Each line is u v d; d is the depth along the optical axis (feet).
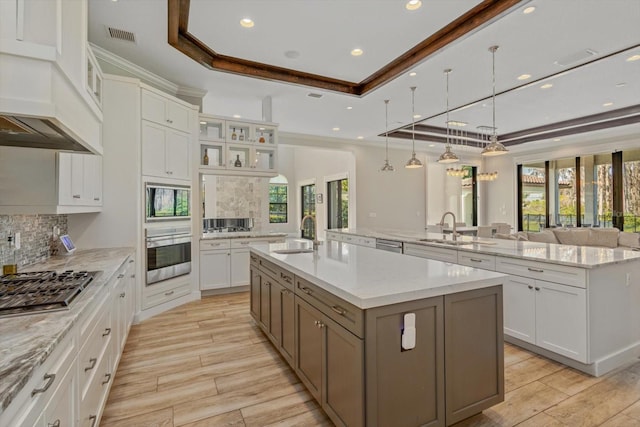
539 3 8.86
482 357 6.23
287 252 9.95
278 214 38.40
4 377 2.76
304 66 13.51
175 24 10.07
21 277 6.38
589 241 19.43
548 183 28.02
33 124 4.65
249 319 12.42
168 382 7.86
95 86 9.09
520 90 15.57
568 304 8.25
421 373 5.53
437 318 5.69
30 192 7.43
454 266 7.53
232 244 16.19
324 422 6.41
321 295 6.30
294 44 11.66
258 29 10.66
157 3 9.17
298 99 16.80
